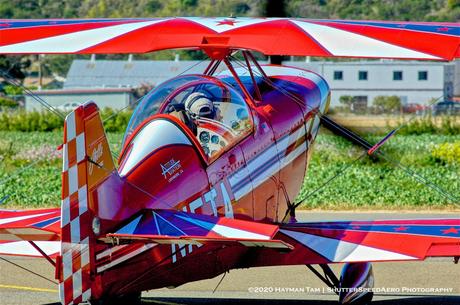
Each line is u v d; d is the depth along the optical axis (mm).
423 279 36625
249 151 31766
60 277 24594
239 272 37969
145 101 30188
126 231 25828
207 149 30062
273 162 33312
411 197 55312
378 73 157625
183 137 28703
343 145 82438
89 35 30016
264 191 32812
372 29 28984
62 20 32094
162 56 191375
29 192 57781
